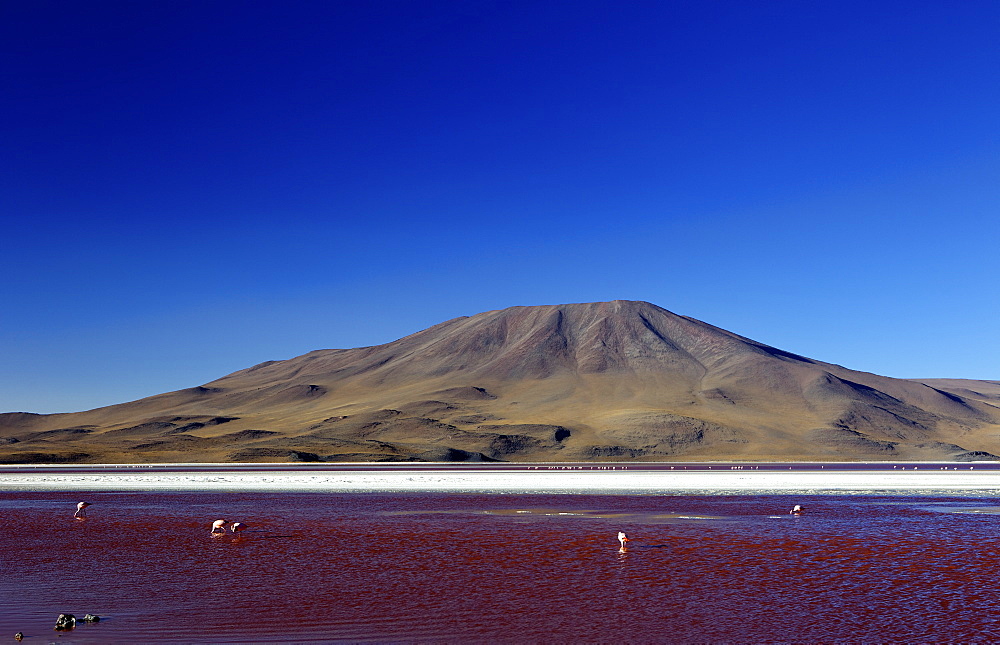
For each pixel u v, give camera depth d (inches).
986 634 767.7
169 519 1619.1
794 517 1584.6
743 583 975.6
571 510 1723.7
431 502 1915.6
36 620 823.7
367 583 984.3
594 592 930.1
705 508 1754.4
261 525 1512.1
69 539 1354.6
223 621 815.1
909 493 2107.5
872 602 884.0
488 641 749.3
